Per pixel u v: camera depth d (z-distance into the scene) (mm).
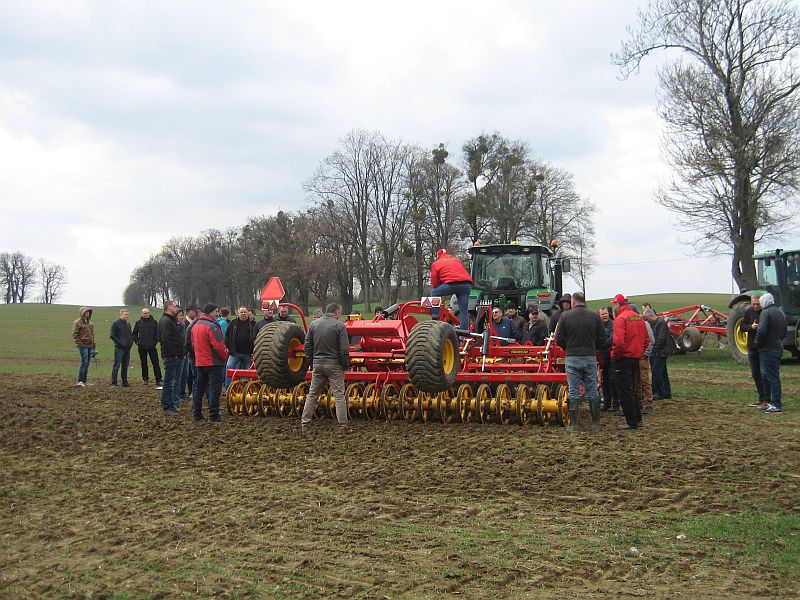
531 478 7332
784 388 13891
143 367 16625
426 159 49531
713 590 4625
